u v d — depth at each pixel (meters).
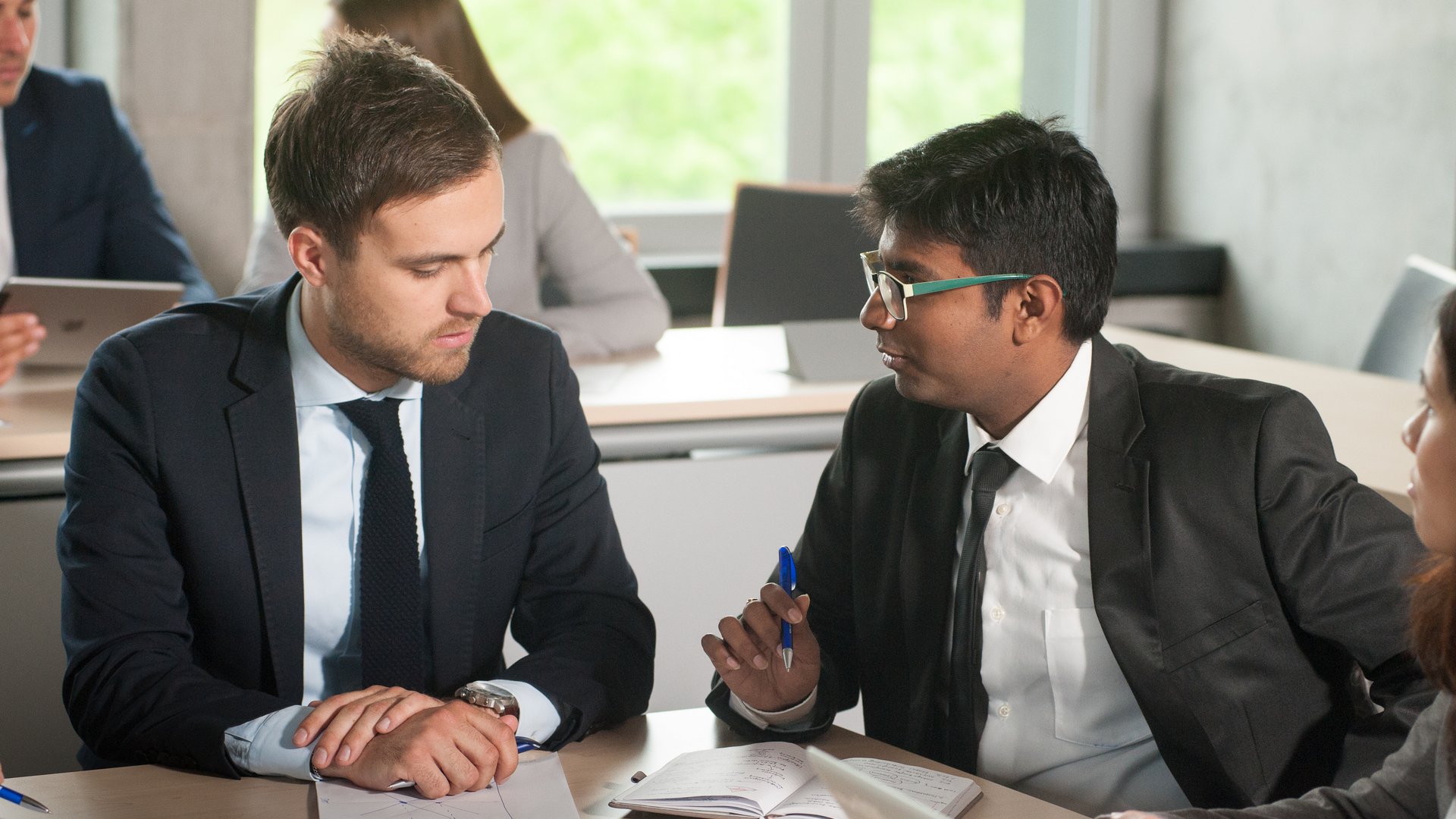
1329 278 3.91
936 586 1.41
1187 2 4.41
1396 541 1.27
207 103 3.49
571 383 1.61
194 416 1.43
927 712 1.42
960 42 4.44
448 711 1.25
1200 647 1.30
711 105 4.26
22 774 2.11
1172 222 4.57
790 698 1.36
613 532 1.62
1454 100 3.46
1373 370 2.77
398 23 2.67
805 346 2.50
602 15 4.10
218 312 1.51
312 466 1.47
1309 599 1.28
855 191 1.37
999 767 1.40
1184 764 1.31
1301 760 1.31
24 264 2.87
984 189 1.26
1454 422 0.97
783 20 4.27
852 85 4.33
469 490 1.49
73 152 2.92
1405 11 3.60
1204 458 1.31
